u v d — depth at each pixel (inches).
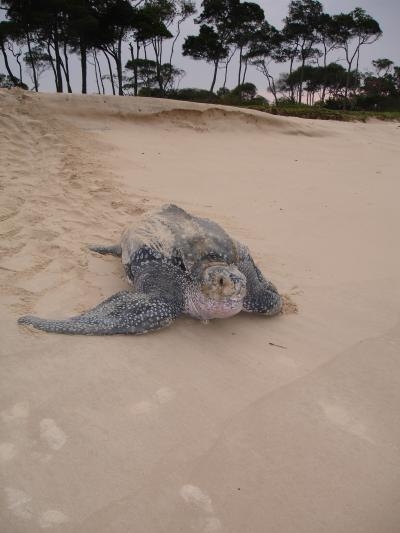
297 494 56.8
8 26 663.1
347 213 169.3
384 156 302.2
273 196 188.2
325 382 77.5
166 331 88.3
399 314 100.0
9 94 239.3
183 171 213.0
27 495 53.3
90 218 140.9
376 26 940.0
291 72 1125.7
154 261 94.1
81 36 631.8
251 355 83.6
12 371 72.7
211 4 857.5
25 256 112.2
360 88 1205.1
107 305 89.6
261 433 65.6
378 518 54.6
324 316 98.6
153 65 906.1
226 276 82.9
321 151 299.6
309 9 938.1
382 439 66.3
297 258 127.4
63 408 66.5
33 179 168.9
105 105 268.7
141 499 54.2
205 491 56.0
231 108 318.3
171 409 68.4
